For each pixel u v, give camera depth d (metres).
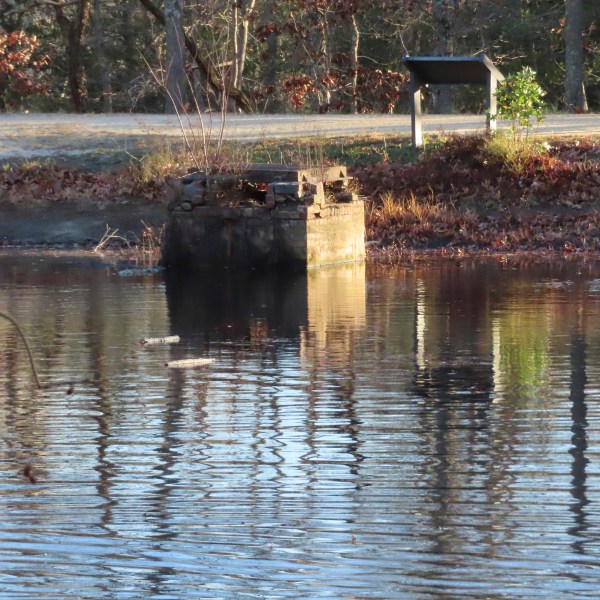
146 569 16.75
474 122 71.88
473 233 55.47
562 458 21.19
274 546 17.42
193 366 29.08
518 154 59.69
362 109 113.12
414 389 26.34
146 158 64.31
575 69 111.81
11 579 16.47
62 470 20.91
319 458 21.39
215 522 18.38
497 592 15.85
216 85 108.81
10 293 41.53
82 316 36.34
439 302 38.38
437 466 20.83
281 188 47.47
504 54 129.75
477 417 23.94
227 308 37.75
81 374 28.25
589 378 27.17
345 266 48.84
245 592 15.97
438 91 114.94
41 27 142.00
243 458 21.45
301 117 78.69
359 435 22.77
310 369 28.50
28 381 27.58
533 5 131.75
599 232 54.75
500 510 18.69
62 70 144.62
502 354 29.91
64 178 63.28
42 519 18.56
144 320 35.53
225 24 126.50
